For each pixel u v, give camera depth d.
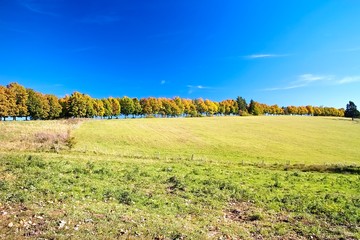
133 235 10.73
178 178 21.75
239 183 21.70
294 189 20.58
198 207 15.82
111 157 32.72
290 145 59.72
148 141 56.53
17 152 31.34
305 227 13.50
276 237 12.31
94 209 13.41
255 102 175.25
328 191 20.20
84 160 27.89
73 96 106.19
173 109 134.12
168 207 15.30
